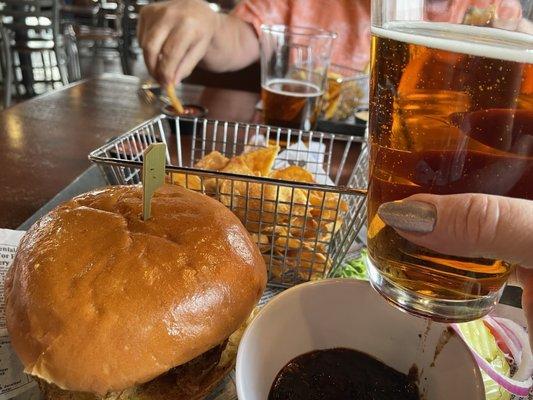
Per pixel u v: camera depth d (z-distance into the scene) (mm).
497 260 350
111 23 4887
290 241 652
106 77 1649
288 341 472
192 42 1307
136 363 414
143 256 457
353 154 1087
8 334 458
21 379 480
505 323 575
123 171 675
